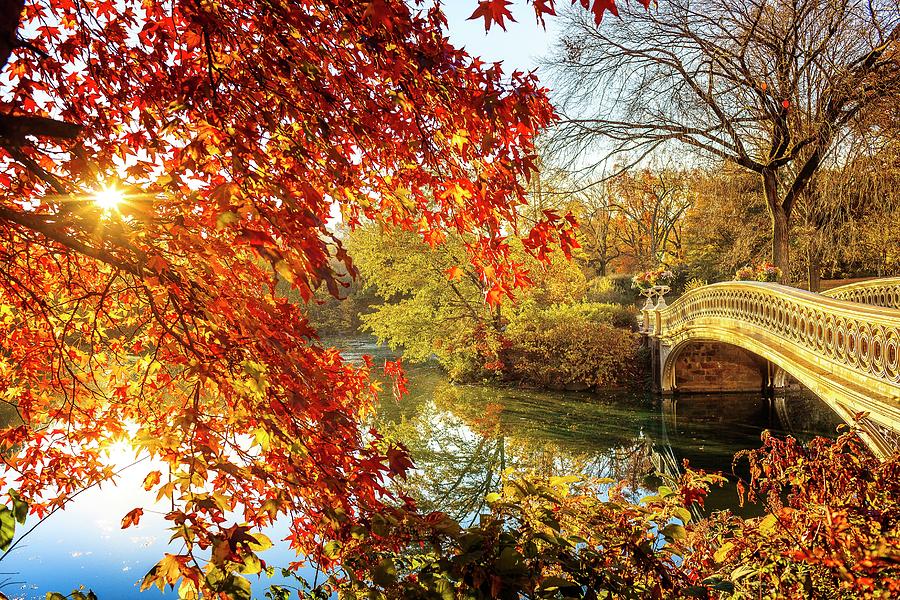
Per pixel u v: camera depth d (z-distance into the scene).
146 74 2.21
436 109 2.20
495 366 18.45
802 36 10.33
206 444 2.08
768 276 16.42
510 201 2.36
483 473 9.79
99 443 2.93
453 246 17.53
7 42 1.28
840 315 6.38
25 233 2.19
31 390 2.82
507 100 2.04
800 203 13.89
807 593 2.26
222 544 1.78
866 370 5.76
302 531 2.60
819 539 2.34
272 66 2.05
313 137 2.03
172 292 2.04
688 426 13.26
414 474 9.60
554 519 2.21
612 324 22.34
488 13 1.36
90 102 2.29
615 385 17.91
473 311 18.95
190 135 2.18
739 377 17.22
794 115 10.91
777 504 3.06
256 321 2.06
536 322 18.80
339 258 1.74
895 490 2.70
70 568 5.40
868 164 9.45
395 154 2.40
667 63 11.98
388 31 1.79
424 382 19.16
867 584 1.94
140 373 2.77
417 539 2.16
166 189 1.94
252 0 1.94
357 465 2.29
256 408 2.13
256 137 1.91
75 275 2.69
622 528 2.26
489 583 1.85
